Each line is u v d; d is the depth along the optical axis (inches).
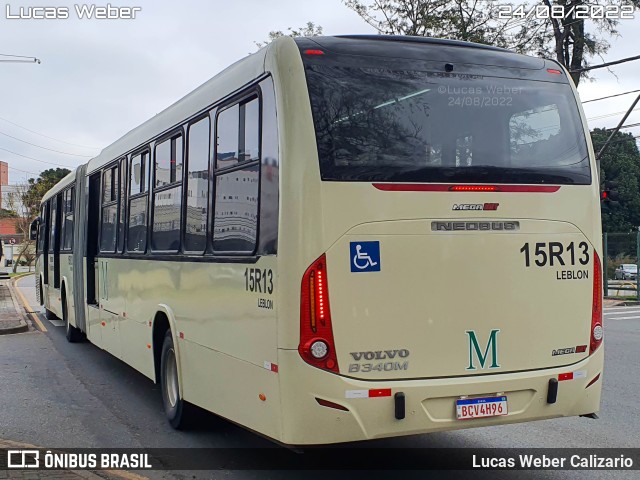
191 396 257.4
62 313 560.4
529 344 203.6
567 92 222.4
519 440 268.4
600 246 218.4
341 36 205.3
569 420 296.2
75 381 395.2
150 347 306.7
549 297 206.8
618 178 1971.0
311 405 182.7
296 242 184.7
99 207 418.0
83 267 457.4
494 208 201.6
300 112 189.8
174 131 278.7
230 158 223.5
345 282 185.8
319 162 187.6
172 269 275.0
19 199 2829.7
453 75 206.4
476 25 1029.2
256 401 201.6
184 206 264.4
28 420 307.4
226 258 221.6
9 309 814.5
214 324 231.6
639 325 701.9
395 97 199.2
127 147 352.8
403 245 191.3
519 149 208.7
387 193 191.3
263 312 195.9
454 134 202.4
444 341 194.1
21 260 2876.5
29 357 478.6
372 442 266.8
